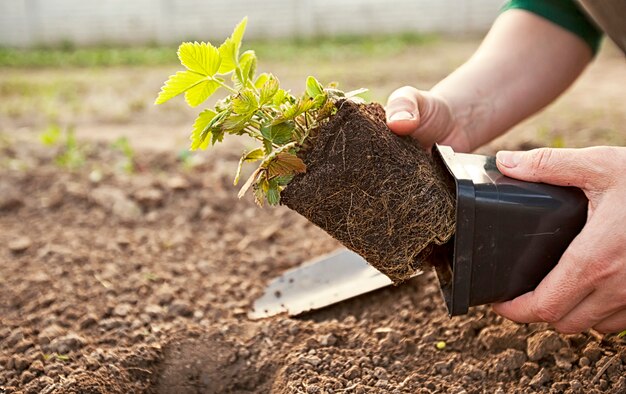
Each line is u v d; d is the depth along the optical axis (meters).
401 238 0.46
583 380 0.50
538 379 0.50
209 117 0.47
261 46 2.89
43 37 3.12
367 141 0.45
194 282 0.67
